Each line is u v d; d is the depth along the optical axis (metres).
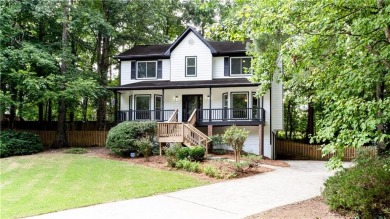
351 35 6.11
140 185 10.11
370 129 5.38
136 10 24.11
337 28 6.20
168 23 30.05
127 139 15.55
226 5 20.97
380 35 6.48
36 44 19.06
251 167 12.98
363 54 6.34
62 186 9.95
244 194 9.12
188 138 16.06
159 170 12.63
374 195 6.47
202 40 20.78
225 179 11.34
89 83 18.61
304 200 8.32
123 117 20.48
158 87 19.61
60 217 6.86
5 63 16.83
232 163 13.02
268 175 12.26
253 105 19.98
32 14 18.88
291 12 6.68
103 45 25.38
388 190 6.55
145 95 21.72
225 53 20.72
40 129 24.02
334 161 5.76
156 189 9.64
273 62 10.30
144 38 25.75
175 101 21.34
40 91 17.55
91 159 15.30
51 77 17.81
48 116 26.39
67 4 19.53
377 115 5.53
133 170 12.58
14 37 18.62
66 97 18.52
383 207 6.37
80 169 12.76
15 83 18.00
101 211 7.38
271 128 19.75
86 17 20.14
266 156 19.36
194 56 21.09
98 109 25.67
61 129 20.67
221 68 21.02
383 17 5.35
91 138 22.36
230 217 6.96
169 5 28.34
